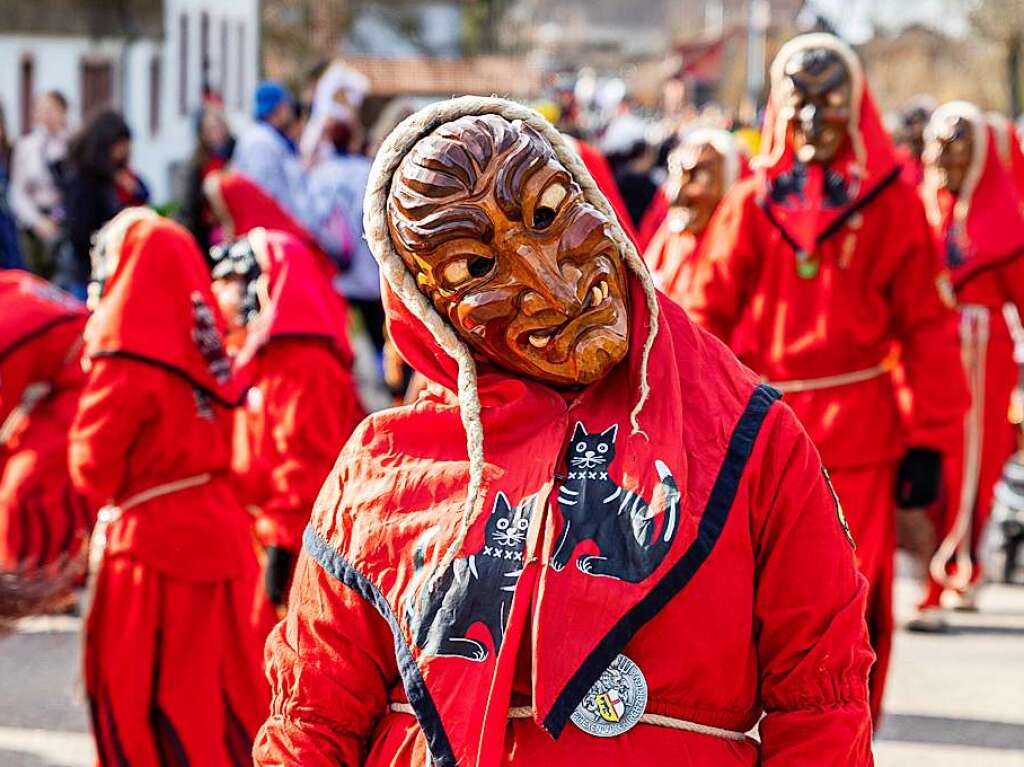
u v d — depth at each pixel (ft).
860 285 22.80
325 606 10.77
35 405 26.61
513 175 10.21
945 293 22.95
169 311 19.21
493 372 10.67
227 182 25.90
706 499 10.19
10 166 49.47
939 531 32.24
